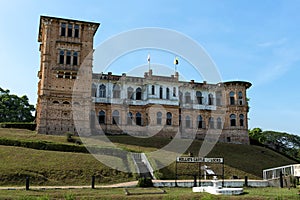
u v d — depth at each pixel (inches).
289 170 1529.3
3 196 1002.1
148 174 1603.1
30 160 1552.7
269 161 2265.0
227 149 2418.8
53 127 2349.9
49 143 1840.6
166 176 1578.5
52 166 1499.8
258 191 1272.1
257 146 2886.3
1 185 1266.0
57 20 2539.4
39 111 2439.7
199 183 1378.0
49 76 2427.4
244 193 1194.6
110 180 1453.0
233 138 2955.2
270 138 3846.0
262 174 1879.9
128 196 1061.8
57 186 1306.6
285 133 3900.1
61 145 1839.3
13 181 1310.3
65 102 2420.0
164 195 1093.8
